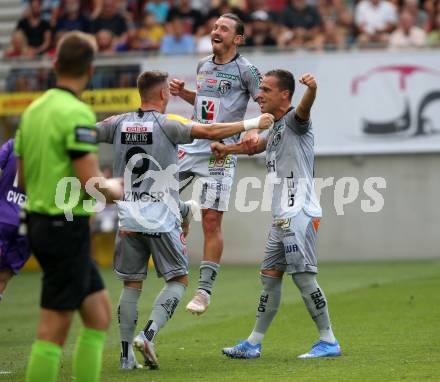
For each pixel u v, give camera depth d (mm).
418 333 20594
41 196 12703
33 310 28906
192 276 36531
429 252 40656
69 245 12648
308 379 15273
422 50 39750
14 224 19453
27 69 42438
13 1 49156
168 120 17031
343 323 22734
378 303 25812
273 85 17750
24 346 21578
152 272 39281
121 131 17281
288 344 20250
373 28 43469
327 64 40031
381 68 39906
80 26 44438
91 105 40906
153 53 41281
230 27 20406
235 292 31375
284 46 41625
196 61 40625
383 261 40656
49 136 12625
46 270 12758
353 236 41156
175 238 17438
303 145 17812
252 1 44688
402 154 40562
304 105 17234
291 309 25828
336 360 17375
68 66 12875
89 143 12586
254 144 17781
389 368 16172
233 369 16812
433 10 43438
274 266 18281
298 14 43469
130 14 47125
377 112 40031
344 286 31047
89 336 13062
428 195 40562
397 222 40812
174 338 21891
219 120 20578
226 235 42062
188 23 44031
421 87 39812
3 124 43094
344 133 40250
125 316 17562
